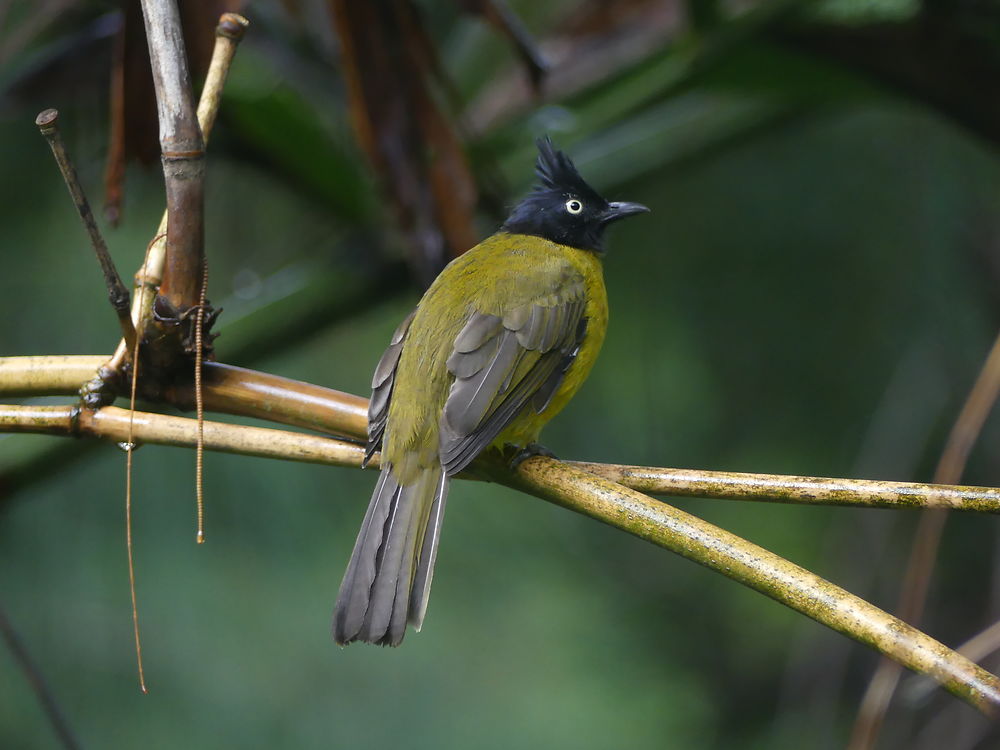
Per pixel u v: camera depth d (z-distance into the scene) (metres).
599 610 12.23
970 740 9.42
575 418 11.96
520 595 12.01
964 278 11.11
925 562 6.02
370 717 10.51
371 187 9.55
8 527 9.64
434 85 8.71
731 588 13.09
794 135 11.62
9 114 9.26
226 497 10.23
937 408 10.90
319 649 10.27
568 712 11.30
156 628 9.82
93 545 9.79
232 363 9.39
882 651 4.52
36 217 9.86
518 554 12.28
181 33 5.76
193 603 9.93
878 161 11.50
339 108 9.70
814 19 8.98
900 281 11.46
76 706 9.41
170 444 5.84
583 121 10.09
